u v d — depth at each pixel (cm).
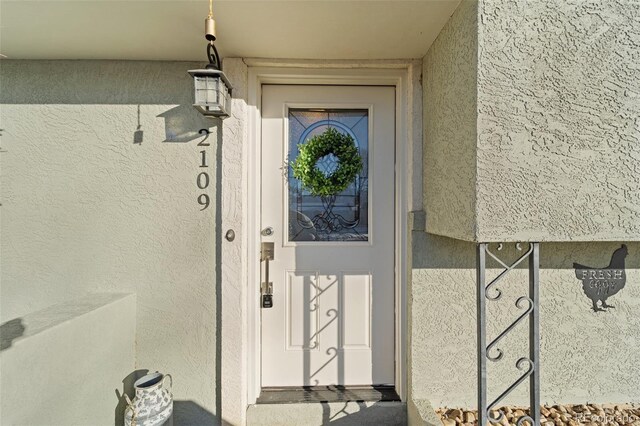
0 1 159
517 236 153
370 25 185
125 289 231
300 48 211
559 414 220
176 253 233
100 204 230
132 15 174
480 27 151
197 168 233
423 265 222
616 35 152
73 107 229
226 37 198
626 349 232
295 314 246
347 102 247
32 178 228
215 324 233
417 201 225
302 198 250
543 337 230
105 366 196
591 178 153
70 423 167
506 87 151
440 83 194
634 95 153
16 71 226
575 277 231
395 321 246
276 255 246
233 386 222
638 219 154
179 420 231
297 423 226
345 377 247
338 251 247
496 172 152
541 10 151
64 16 174
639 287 233
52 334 155
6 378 131
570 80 152
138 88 231
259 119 241
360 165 244
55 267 229
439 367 223
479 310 155
